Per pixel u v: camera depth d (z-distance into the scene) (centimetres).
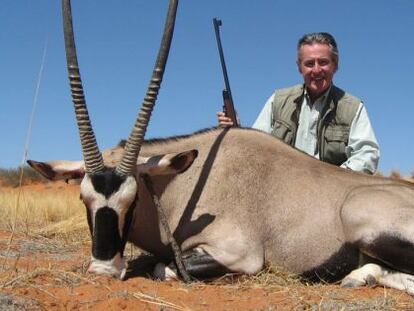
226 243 214
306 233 222
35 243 313
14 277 189
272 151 232
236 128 238
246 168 226
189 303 175
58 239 335
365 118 274
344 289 201
